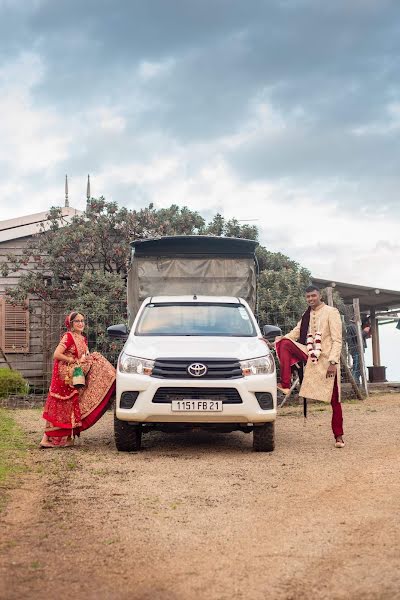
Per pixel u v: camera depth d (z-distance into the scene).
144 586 4.11
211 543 4.94
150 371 8.60
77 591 4.01
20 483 6.87
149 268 14.55
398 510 5.71
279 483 6.94
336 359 9.03
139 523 5.46
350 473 7.33
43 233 21.17
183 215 21.12
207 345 8.93
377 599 3.83
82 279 18.56
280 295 17.92
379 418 12.43
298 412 13.84
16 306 20.61
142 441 9.98
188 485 6.87
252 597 3.93
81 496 6.36
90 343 17.67
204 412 8.48
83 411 9.25
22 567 4.40
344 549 4.72
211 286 14.57
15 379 15.97
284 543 4.91
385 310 24.77
